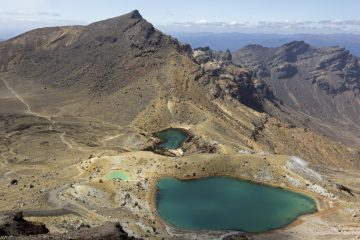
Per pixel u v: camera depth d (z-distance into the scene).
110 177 133.12
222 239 100.19
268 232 108.38
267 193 133.50
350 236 105.06
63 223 88.12
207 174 143.50
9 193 114.62
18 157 184.88
